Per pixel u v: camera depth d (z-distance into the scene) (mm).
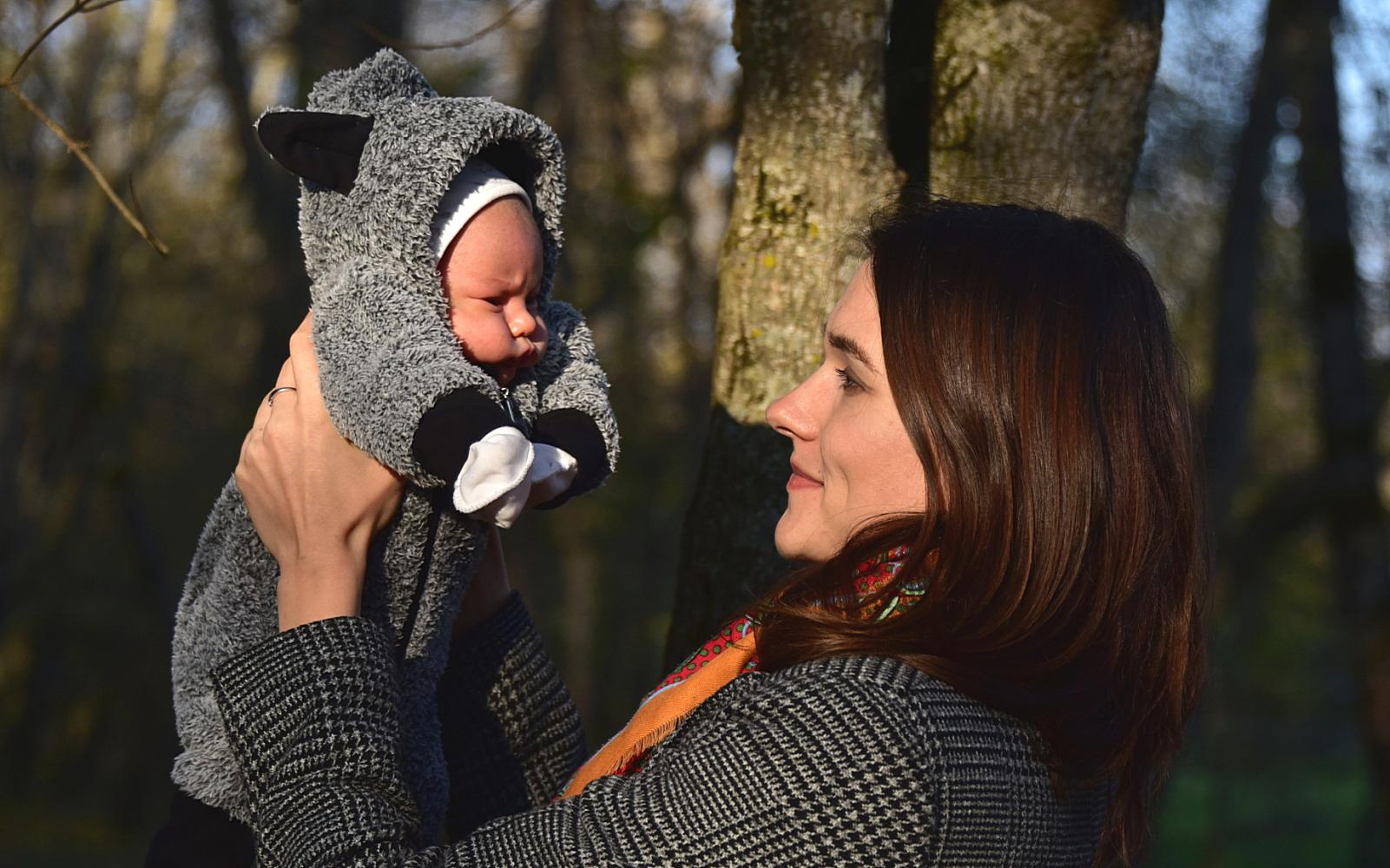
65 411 10781
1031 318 1423
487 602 1972
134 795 17094
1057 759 1402
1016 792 1358
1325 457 6031
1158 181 7859
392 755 1479
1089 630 1399
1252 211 7117
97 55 9961
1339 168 6051
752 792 1282
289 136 1630
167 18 10219
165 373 15188
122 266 12945
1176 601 1515
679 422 12977
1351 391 6000
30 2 5957
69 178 10172
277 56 8320
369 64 1743
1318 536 13398
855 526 1512
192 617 1715
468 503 1438
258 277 8820
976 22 2215
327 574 1560
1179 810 17406
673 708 1566
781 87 2184
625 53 8703
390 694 1516
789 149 2184
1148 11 2191
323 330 1601
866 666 1347
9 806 17688
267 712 1477
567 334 1875
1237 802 17125
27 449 10680
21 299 9930
